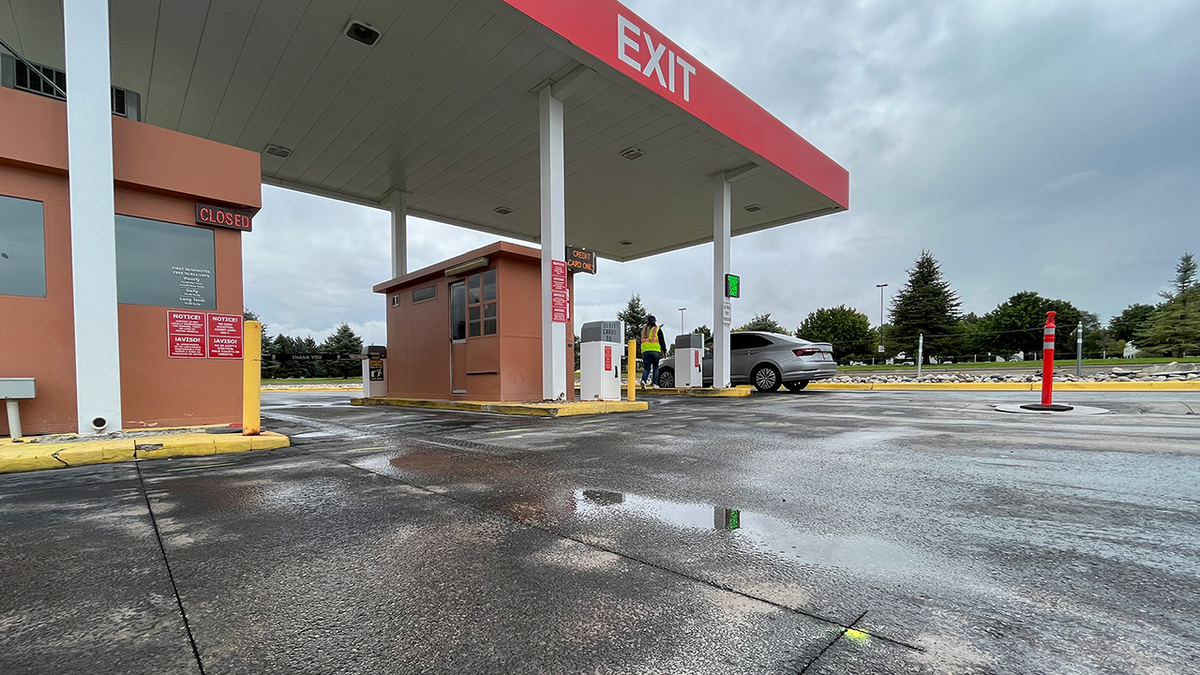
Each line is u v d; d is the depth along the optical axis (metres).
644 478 3.22
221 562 1.92
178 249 5.30
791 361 11.30
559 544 2.09
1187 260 43.97
